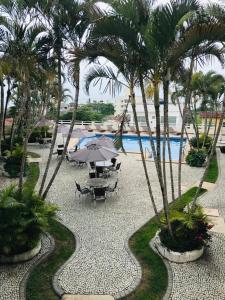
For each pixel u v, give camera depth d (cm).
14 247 770
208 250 846
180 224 810
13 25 924
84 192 1304
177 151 2656
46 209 847
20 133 2488
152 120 4141
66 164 1922
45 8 866
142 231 980
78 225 1032
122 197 1317
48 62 999
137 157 2144
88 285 705
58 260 809
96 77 845
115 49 704
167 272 750
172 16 627
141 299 664
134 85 777
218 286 693
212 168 1811
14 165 1600
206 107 2370
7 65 967
